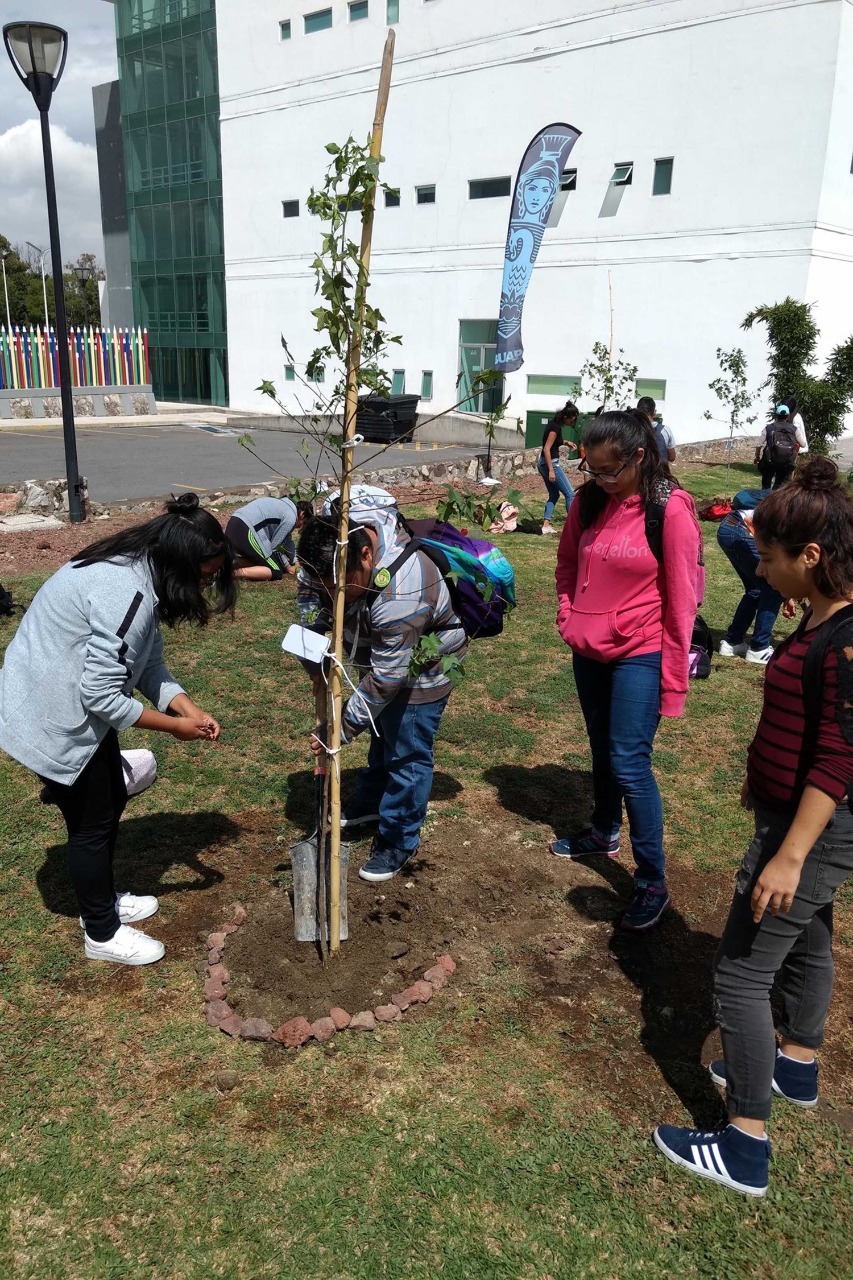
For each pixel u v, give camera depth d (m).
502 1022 2.85
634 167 21.89
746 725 5.23
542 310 24.25
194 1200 2.22
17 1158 2.32
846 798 2.09
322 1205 2.21
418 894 3.46
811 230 19.66
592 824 3.80
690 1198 2.28
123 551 2.71
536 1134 2.44
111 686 2.61
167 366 36.12
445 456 18.02
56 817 3.94
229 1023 2.77
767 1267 2.11
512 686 5.71
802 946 2.45
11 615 6.46
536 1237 2.15
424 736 3.29
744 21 19.56
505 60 23.41
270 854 3.72
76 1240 2.12
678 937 3.31
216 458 17.39
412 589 2.94
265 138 29.42
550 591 8.03
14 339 24.91
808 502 2.02
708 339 21.56
